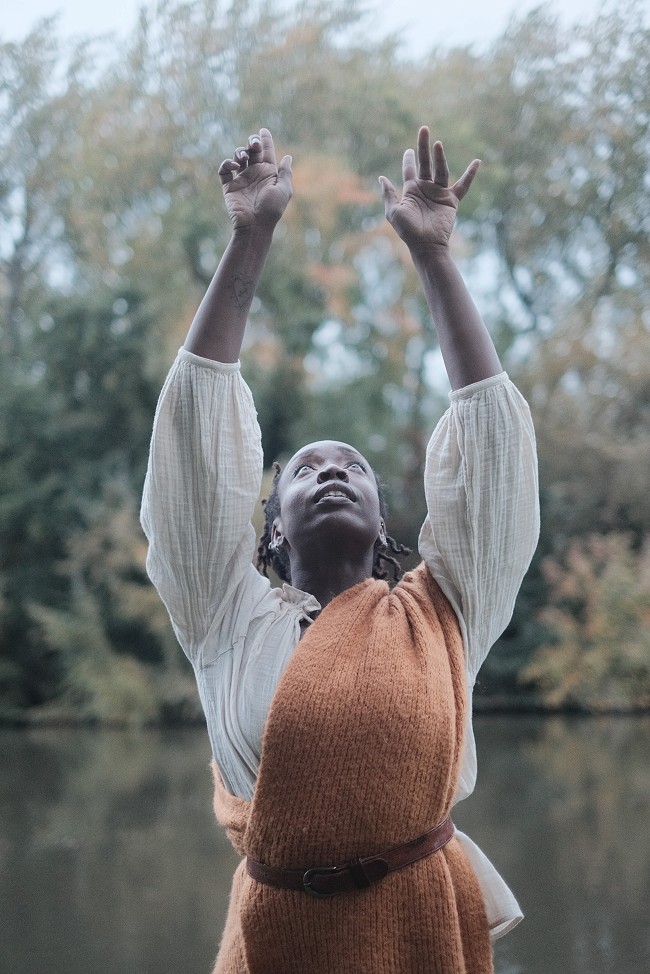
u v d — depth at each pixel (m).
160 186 19.61
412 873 1.55
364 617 1.67
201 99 19.69
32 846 6.14
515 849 5.73
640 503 15.31
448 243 1.81
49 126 20.06
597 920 4.45
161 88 19.84
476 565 1.75
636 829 6.16
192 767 9.82
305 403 18.86
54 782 8.89
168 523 1.76
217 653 1.78
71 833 6.53
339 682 1.59
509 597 1.80
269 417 18.73
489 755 9.78
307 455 1.89
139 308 18.00
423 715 1.57
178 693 14.83
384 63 20.12
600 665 14.00
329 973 1.53
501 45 19.17
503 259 19.14
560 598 14.64
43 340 17.73
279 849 1.55
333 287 18.97
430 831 1.59
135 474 17.28
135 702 14.79
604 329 16.69
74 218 19.53
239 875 1.74
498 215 18.86
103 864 5.65
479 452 1.73
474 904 1.63
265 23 20.02
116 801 7.75
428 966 1.53
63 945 4.24
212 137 19.78
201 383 1.75
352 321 19.38
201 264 19.16
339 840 1.54
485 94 19.03
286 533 1.84
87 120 19.95
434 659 1.64
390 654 1.62
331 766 1.55
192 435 1.75
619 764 9.02
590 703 14.01
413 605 1.71
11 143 19.95
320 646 1.63
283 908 1.55
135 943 4.27
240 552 1.82
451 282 1.79
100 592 16.05
